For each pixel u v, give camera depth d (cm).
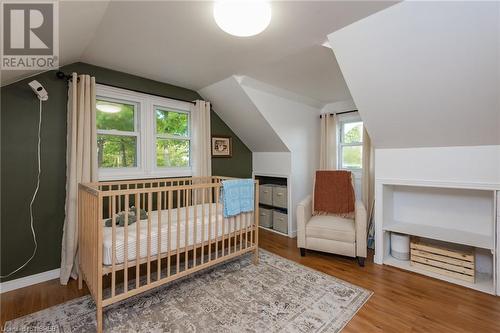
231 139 393
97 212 160
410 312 178
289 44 206
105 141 266
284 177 375
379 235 263
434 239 243
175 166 327
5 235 207
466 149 215
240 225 253
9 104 206
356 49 187
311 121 392
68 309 182
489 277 227
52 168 228
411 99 201
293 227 368
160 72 271
